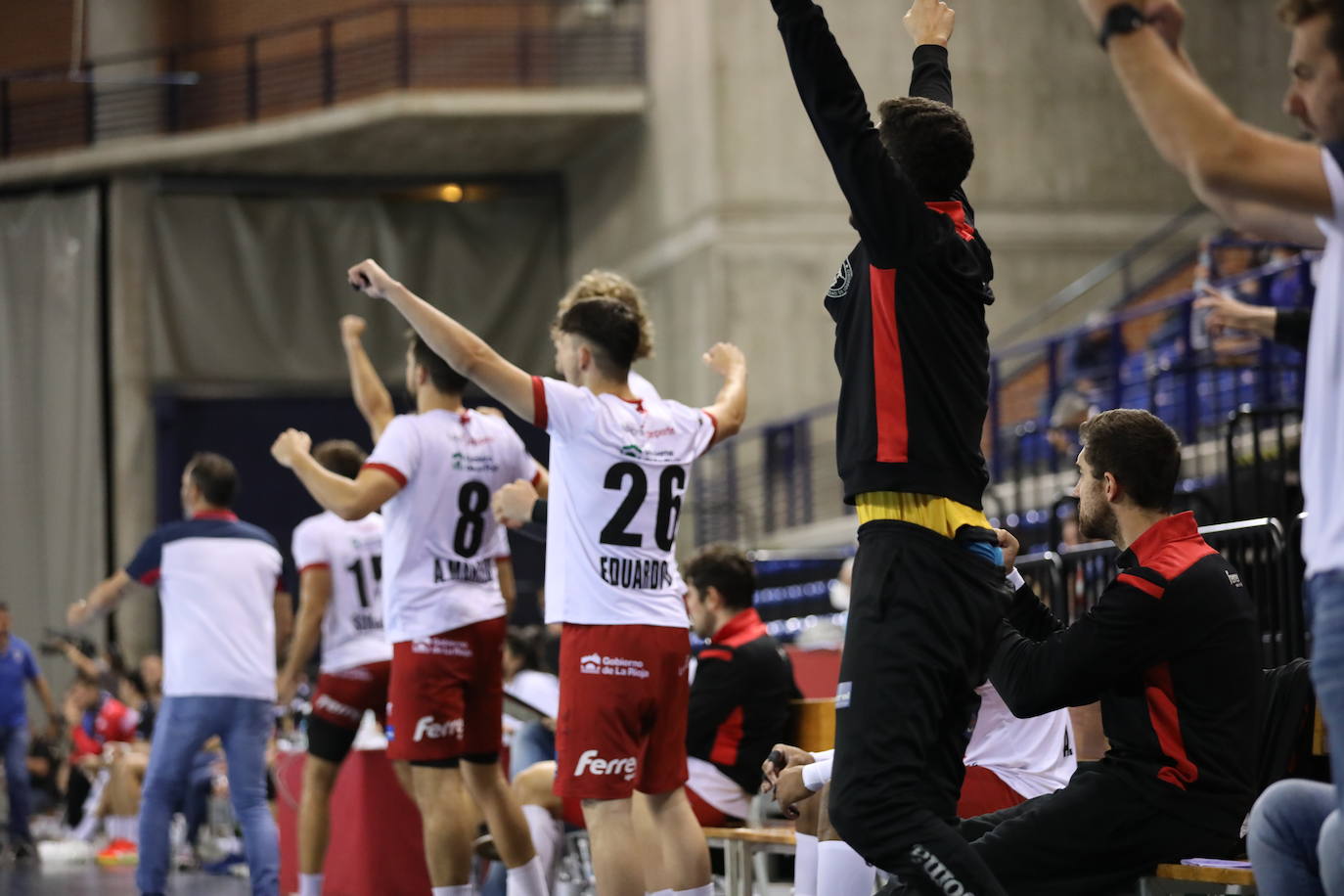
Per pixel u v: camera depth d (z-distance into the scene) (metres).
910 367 4.16
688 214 25.91
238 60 30.73
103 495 29.45
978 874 3.99
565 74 28.02
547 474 7.68
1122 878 4.93
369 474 6.98
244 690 8.67
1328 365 2.97
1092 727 6.09
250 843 8.63
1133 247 25.67
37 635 29.39
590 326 6.17
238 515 29.48
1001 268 25.64
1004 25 26.05
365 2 29.66
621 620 5.93
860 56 25.19
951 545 4.14
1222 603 4.93
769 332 25.14
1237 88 25.91
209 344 29.69
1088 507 5.30
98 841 18.12
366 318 30.03
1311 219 3.12
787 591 20.77
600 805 5.89
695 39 25.70
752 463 25.12
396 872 9.47
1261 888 3.99
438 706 7.07
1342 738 2.93
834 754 4.18
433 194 30.36
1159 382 17.61
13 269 30.28
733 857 7.21
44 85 31.41
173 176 29.80
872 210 4.11
